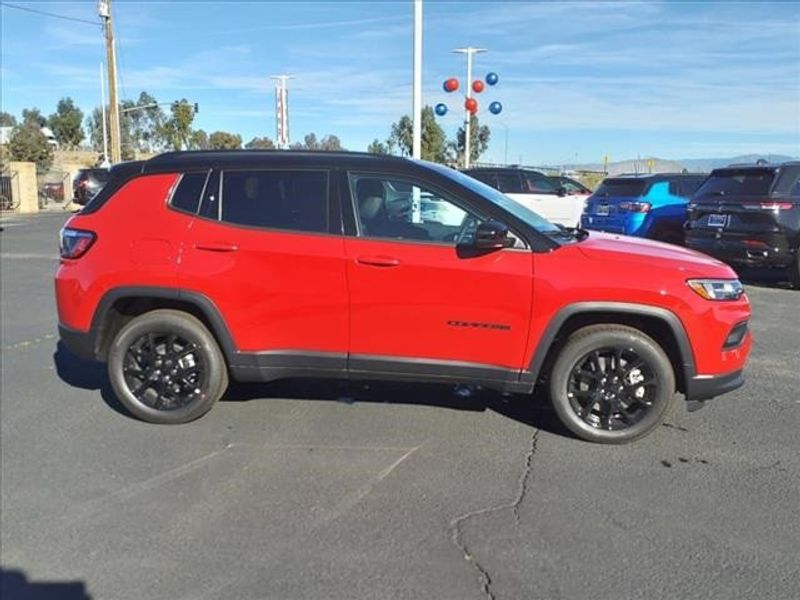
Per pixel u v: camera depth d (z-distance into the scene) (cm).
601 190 1373
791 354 661
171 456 425
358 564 311
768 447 440
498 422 479
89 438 452
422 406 509
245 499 370
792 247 981
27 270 1223
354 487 384
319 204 450
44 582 301
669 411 461
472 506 363
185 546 326
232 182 461
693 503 366
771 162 1037
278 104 2377
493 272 427
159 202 467
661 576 302
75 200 2839
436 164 493
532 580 299
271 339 454
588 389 444
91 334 471
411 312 436
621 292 420
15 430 466
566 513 355
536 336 429
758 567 308
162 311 471
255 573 305
